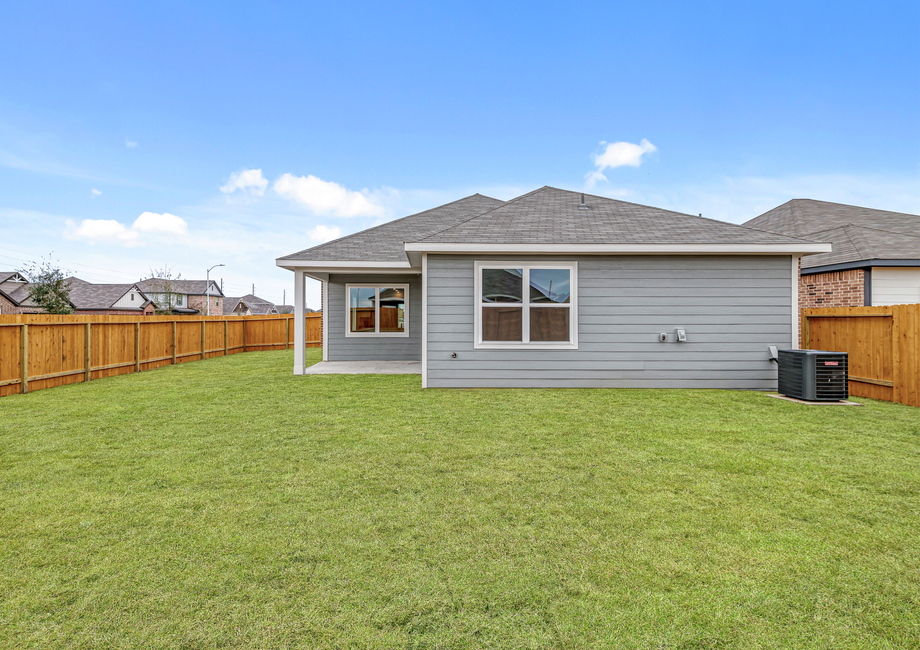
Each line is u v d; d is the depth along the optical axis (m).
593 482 3.87
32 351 8.54
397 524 3.10
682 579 2.48
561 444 4.99
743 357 8.83
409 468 4.21
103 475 4.02
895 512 3.30
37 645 1.98
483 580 2.46
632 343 8.92
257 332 18.28
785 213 15.03
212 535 2.95
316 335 20.94
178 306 54.19
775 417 6.34
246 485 3.79
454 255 8.98
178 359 13.50
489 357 8.97
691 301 8.88
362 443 5.03
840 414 6.54
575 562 2.64
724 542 2.87
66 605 2.25
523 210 10.56
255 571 2.54
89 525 3.08
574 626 2.11
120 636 2.04
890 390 7.55
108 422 6.00
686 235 8.95
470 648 1.97
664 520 3.16
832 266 10.92
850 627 2.11
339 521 3.14
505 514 3.26
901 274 10.22
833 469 4.20
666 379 8.89
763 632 2.08
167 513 3.27
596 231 9.20
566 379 8.95
